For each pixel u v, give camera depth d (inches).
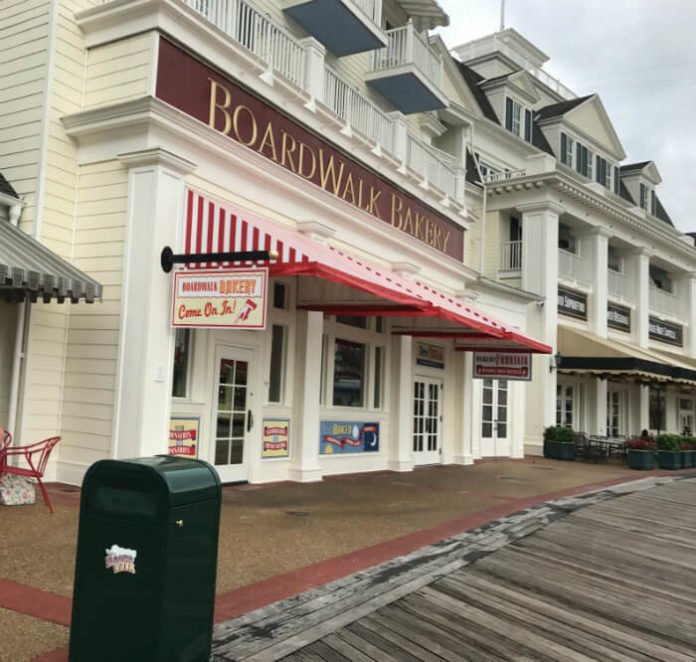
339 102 502.0
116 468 143.5
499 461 740.0
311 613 196.5
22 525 269.0
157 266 337.7
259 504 360.8
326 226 441.7
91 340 351.3
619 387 1079.0
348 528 314.2
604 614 217.5
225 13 406.3
